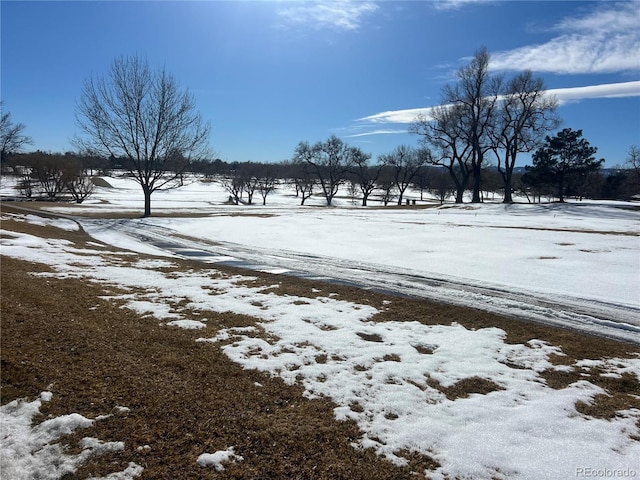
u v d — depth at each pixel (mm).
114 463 3664
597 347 7086
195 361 5715
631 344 7293
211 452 3869
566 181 55906
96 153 32062
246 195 94125
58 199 57156
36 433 3996
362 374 5645
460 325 7945
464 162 50688
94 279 9812
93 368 5223
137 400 4609
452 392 5301
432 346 6816
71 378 4938
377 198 97500
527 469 3863
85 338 6051
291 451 3965
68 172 57562
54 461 3672
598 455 4094
